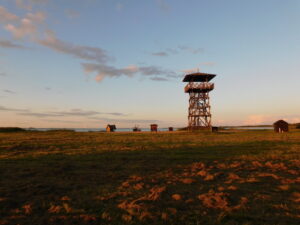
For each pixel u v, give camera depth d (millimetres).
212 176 8656
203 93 51281
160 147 18562
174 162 12070
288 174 9148
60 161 12359
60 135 38250
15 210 5520
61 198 6426
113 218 5016
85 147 19062
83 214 5250
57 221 4949
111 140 26875
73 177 8922
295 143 20938
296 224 4594
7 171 9945
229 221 4781
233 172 9680
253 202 5910
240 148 17453
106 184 7961
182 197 6406
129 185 7770
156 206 5684
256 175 9047
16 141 24188
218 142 22484
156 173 9594
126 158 13336
